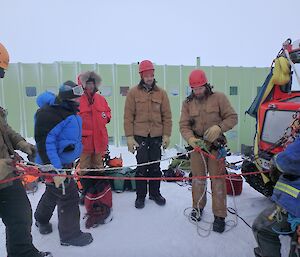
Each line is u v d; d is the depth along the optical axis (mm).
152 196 3887
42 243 2887
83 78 3393
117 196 4105
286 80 3324
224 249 2783
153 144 3686
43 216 2996
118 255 2703
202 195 3312
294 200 1874
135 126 3643
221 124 2934
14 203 2184
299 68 3557
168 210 3613
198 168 3240
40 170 2426
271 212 2131
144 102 3564
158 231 3119
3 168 1987
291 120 2910
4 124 2256
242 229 3123
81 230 3129
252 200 3908
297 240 1913
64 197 2750
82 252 2742
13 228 2176
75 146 2689
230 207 3705
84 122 3451
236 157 6566
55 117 2510
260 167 3297
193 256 2689
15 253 2215
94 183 3553
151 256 2689
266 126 3277
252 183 3545
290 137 2639
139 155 3652
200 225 3221
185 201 3883
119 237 3002
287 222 2025
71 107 2631
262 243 2186
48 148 2461
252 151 3746
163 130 3729
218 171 3053
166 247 2822
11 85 6539
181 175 4754
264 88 3518
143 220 3363
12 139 2496
